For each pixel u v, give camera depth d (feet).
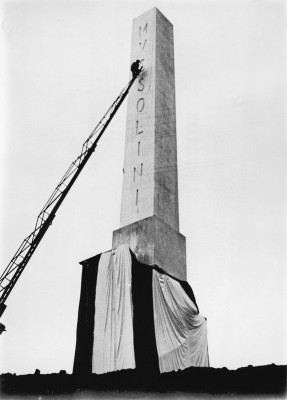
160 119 118.83
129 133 120.06
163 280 97.66
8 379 91.04
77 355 95.71
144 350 89.04
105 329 93.71
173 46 134.10
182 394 77.56
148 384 81.51
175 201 115.24
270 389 73.10
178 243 108.88
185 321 99.81
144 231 104.27
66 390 86.58
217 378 77.82
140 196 111.04
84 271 103.09
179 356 95.45
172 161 118.52
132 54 130.62
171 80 127.75
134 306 92.63
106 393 83.61
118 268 97.19
